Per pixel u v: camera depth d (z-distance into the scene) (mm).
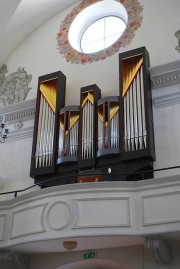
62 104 11164
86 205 7824
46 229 7930
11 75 13188
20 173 11094
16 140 11750
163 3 11508
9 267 9680
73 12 13227
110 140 9438
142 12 11734
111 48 11664
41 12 13055
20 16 12531
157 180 7621
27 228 8281
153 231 7266
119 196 7781
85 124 10031
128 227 7473
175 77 10055
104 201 7785
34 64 12922
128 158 9031
